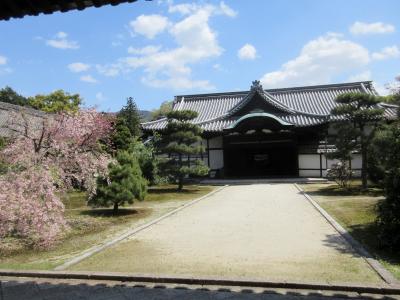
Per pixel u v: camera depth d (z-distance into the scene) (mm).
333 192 16781
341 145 17453
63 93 44969
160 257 7559
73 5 4984
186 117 19766
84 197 16938
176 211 13102
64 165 11914
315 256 7316
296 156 25078
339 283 5781
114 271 6711
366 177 17312
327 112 26516
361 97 16781
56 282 6438
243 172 26891
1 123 21547
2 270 6941
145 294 5781
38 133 12352
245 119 24031
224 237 9102
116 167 12828
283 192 17516
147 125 26250
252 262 7035
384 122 18391
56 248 8719
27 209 8680
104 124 14984
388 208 7723
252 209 13062
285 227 9984
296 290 5770
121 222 11453
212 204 14617
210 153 26375
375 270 6391
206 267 6805
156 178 20078
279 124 23734
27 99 48062
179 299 5547
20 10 5070
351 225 9844
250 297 5535
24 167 10836
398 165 8148
